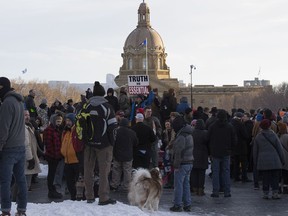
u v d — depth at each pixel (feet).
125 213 39.11
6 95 34.06
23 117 34.47
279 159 55.88
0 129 33.06
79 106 70.59
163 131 68.33
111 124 41.34
